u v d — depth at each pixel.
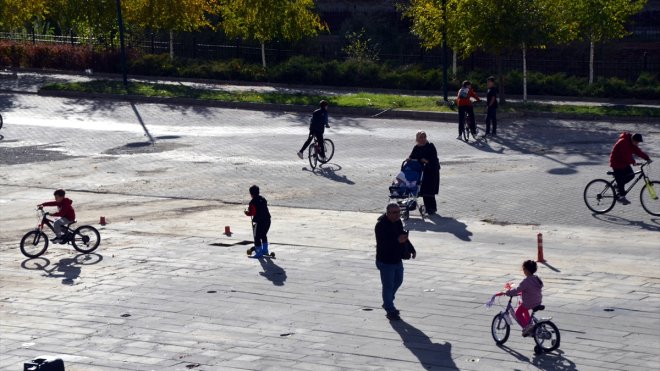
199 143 33.56
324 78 47.78
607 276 17.22
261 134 35.09
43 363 9.40
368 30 58.09
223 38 58.22
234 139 34.19
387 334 14.26
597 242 19.97
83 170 29.61
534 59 53.50
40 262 19.36
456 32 40.84
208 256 19.41
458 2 40.53
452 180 26.81
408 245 14.98
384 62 52.28
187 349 13.70
